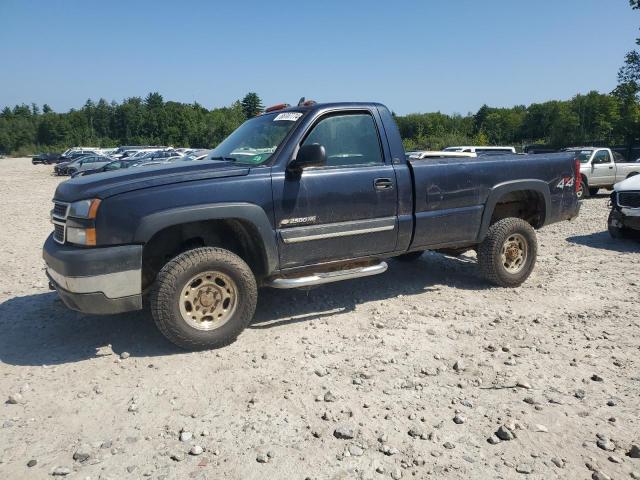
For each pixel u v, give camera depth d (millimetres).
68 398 3547
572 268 7027
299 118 4762
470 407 3402
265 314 5180
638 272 6770
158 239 4551
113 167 27688
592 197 17984
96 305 3947
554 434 3098
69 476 2725
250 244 4543
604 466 2803
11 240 10008
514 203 6414
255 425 3186
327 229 4676
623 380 3771
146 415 3322
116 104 132250
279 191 4441
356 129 4992
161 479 2693
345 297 5715
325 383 3723
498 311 5266
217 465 2812
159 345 4402
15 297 5934
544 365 4020
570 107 84750
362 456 2883
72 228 4047
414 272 6789
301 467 2787
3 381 3811
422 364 4043
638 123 44000
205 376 3840
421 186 5191
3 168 55844
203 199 4152
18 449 2979
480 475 2732
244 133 5293
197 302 4207
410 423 3207
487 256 5840
